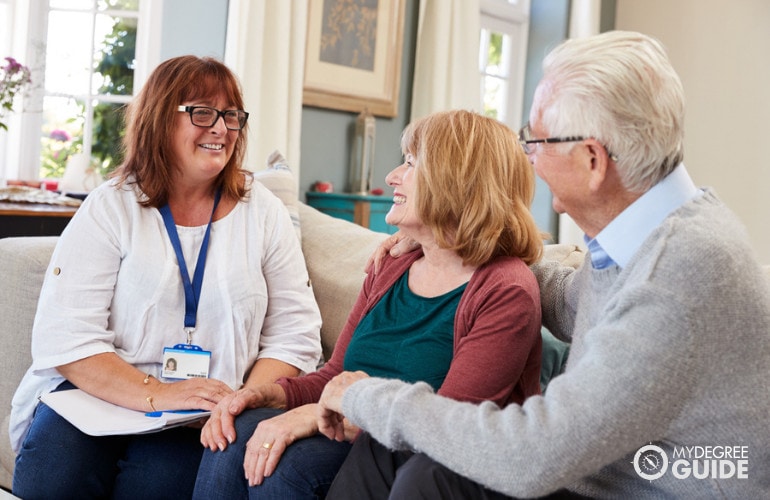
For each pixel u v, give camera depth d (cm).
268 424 159
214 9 439
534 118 139
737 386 121
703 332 118
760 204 664
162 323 201
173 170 205
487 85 659
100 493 190
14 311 225
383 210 488
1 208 333
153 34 450
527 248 169
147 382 192
